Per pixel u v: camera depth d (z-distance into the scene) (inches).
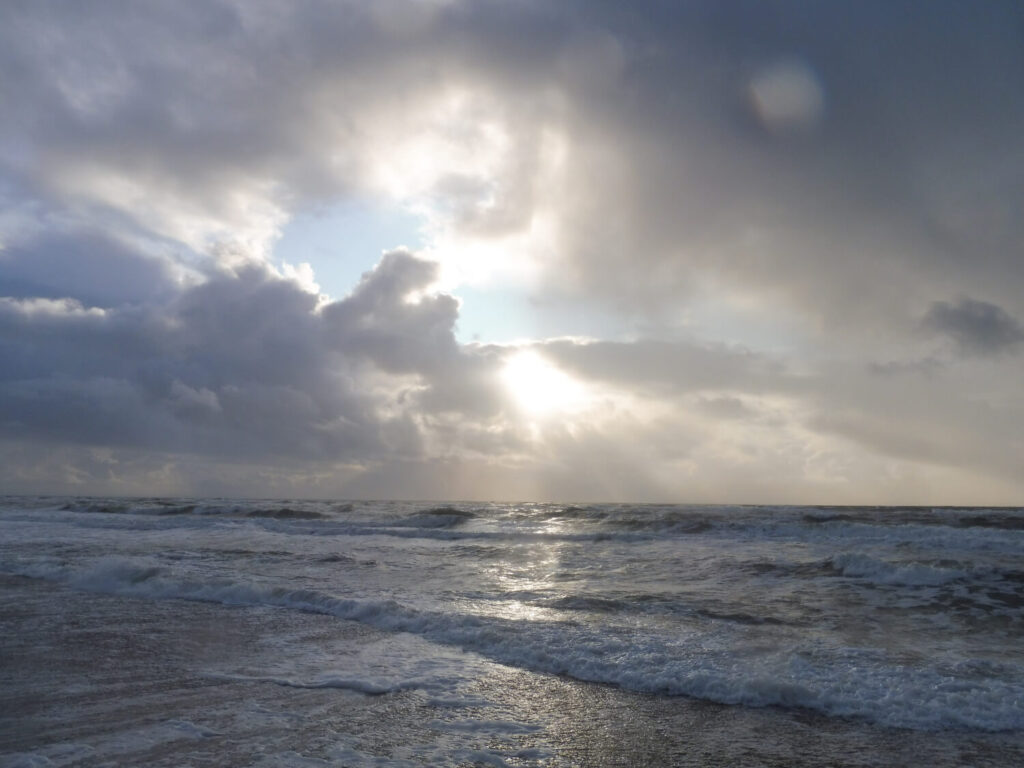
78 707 254.1
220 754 209.3
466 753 215.3
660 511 1270.9
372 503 2091.5
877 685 279.3
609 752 217.9
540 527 989.8
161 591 498.9
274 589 479.5
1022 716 246.1
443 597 473.4
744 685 277.1
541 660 321.1
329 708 255.3
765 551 666.2
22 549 734.5
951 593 465.1
